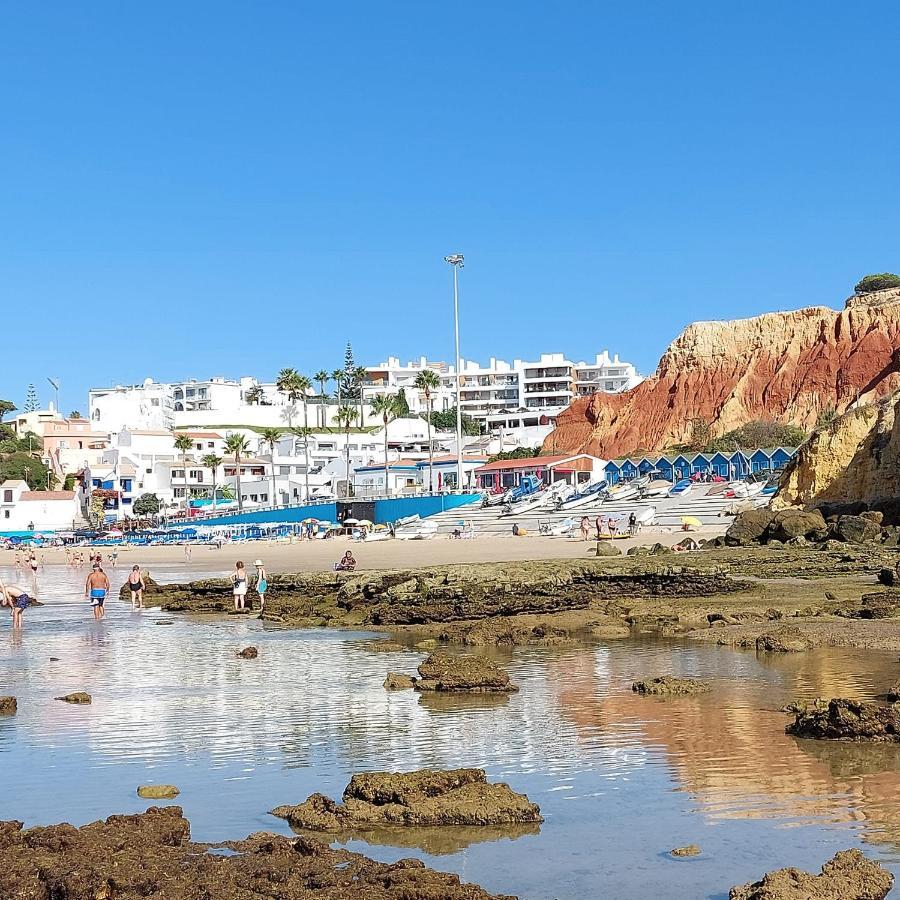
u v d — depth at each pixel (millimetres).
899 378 138625
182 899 9570
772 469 110688
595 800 13258
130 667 25812
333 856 11062
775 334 168250
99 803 13500
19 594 35906
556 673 23328
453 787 13266
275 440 188125
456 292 125125
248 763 15492
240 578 41625
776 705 18781
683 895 10289
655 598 38188
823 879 10055
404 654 27656
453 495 121750
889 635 27281
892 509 58906
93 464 170625
